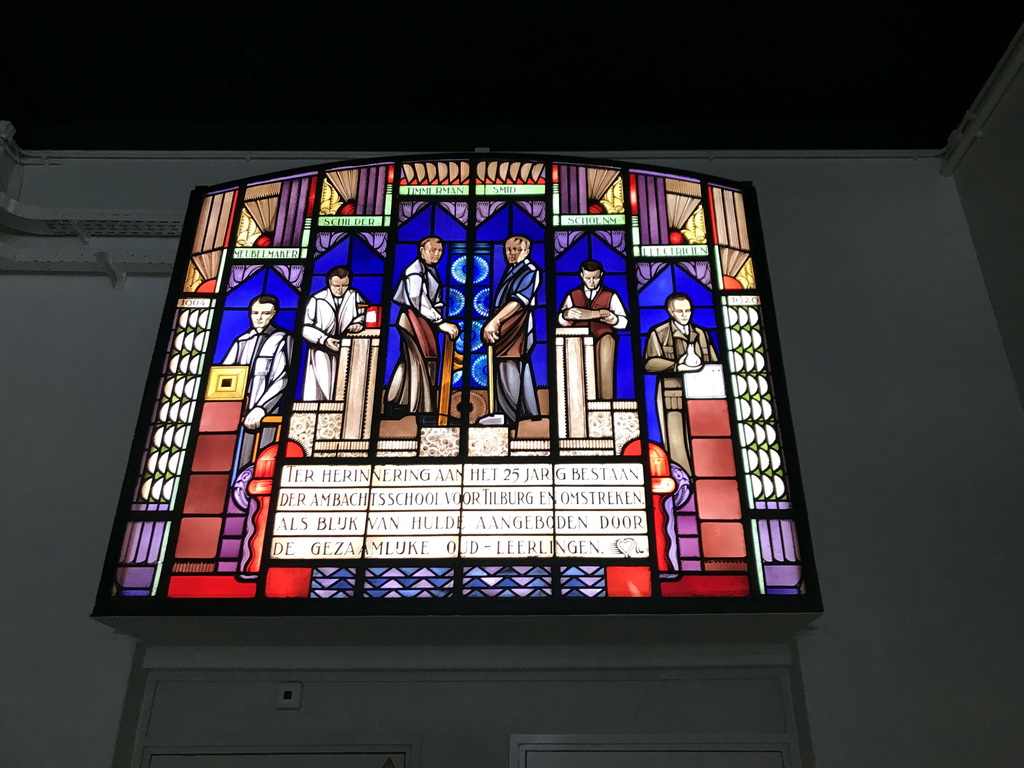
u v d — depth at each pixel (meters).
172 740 6.36
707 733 6.32
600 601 6.05
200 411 7.00
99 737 6.22
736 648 6.52
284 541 6.41
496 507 6.51
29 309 7.93
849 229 8.34
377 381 7.09
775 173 8.70
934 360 7.65
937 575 6.75
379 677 6.53
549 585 6.19
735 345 7.27
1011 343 7.62
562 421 6.89
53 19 7.79
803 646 6.48
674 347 7.26
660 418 6.91
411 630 6.24
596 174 8.20
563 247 7.81
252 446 6.84
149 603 6.10
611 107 8.62
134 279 8.09
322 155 8.78
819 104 8.52
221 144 8.80
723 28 7.92
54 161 8.77
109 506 7.05
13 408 7.45
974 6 7.56
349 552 6.36
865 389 7.52
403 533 6.43
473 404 6.98
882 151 8.76
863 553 6.84
